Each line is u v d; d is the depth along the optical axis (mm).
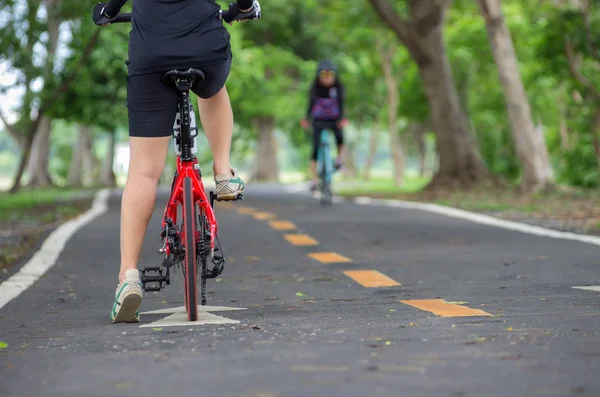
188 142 9258
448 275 13602
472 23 63594
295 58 90312
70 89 64750
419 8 45562
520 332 7594
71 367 6629
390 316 9031
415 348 6949
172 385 5906
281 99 91625
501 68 41656
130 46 9172
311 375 6031
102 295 12406
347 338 7504
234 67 56688
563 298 10383
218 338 7695
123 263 9297
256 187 63969
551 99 69125
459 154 45625
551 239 19172
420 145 110688
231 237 20672
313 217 26188
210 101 9492
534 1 53469
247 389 5703
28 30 47812
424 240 19438
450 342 7184
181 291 12477
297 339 7527
